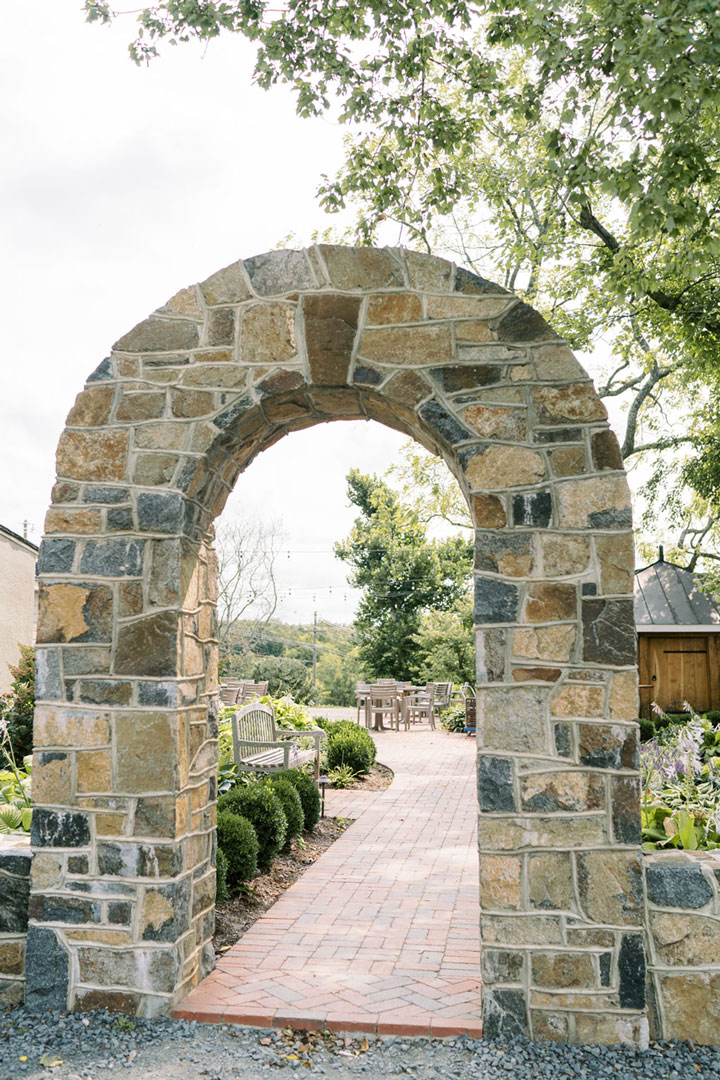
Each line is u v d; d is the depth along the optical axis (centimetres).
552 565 340
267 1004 352
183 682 363
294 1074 296
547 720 332
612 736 329
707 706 1198
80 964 347
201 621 396
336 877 577
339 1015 340
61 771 355
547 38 499
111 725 354
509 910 326
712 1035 323
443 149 820
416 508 1727
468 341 356
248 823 533
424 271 362
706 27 422
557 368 351
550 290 1330
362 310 363
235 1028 336
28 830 502
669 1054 311
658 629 1201
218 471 394
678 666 1212
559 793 328
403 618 2680
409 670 2658
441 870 595
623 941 321
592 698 331
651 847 413
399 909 500
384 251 365
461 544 2764
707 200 720
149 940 345
